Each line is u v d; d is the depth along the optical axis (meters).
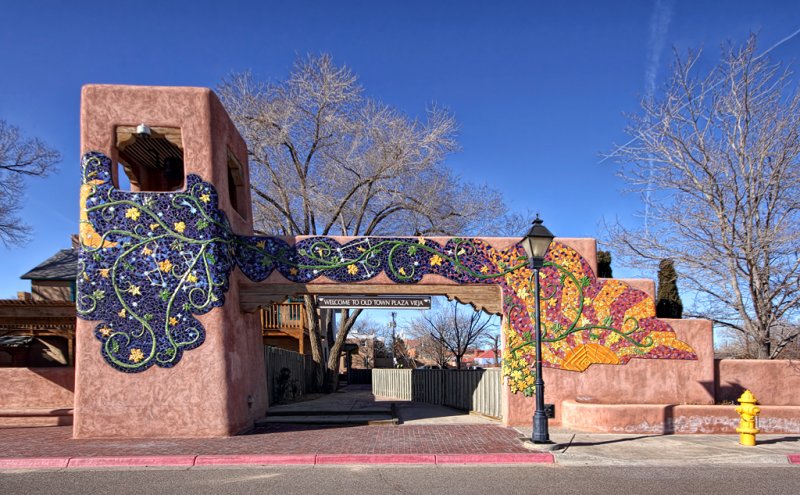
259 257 12.19
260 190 21.88
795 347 14.84
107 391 10.66
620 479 7.74
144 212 11.16
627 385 12.34
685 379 12.40
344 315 24.95
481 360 67.44
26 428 12.13
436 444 9.94
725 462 8.91
